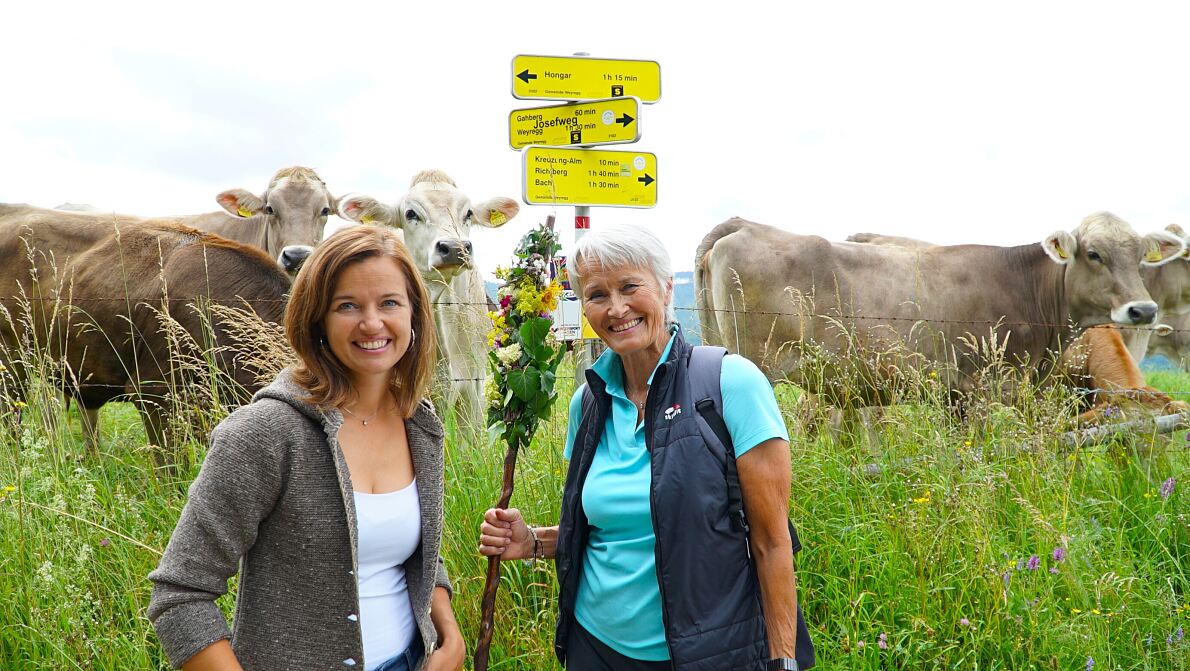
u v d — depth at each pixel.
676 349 2.12
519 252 2.28
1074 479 4.39
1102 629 3.14
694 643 1.97
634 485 2.09
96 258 5.27
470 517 3.62
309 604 1.80
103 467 4.16
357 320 1.85
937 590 3.25
